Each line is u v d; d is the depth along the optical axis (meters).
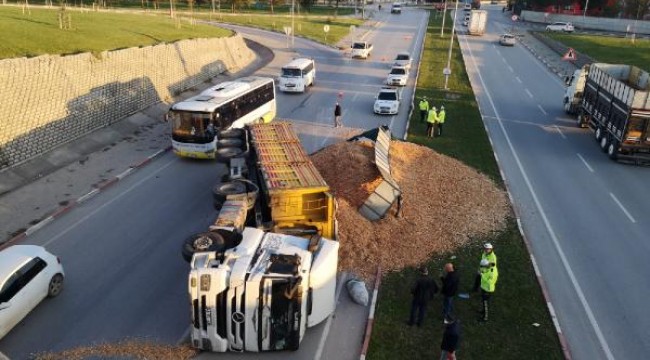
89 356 11.56
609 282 15.30
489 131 30.17
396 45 62.28
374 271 14.98
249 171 17.88
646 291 14.94
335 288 13.63
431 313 13.33
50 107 23.39
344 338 12.38
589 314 13.80
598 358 12.22
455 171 22.50
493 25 90.81
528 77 46.88
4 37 27.53
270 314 11.24
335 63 50.09
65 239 16.41
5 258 12.62
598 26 86.69
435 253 16.11
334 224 14.61
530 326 13.02
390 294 14.02
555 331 12.91
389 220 17.39
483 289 12.84
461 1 134.75
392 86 40.12
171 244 16.30
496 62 53.97
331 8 105.00
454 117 32.06
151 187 20.53
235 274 11.02
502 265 15.67
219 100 24.08
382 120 31.25
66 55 26.12
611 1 90.88
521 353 12.05
